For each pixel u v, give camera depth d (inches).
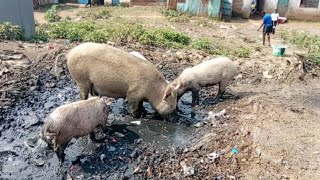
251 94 338.6
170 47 482.6
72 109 220.1
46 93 317.7
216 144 245.4
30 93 311.7
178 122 282.0
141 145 247.0
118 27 537.3
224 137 254.4
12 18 478.3
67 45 429.7
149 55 425.4
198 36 620.7
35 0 843.4
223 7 776.9
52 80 342.3
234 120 283.1
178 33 538.0
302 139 252.2
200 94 339.6
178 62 415.2
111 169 220.1
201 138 256.8
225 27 719.1
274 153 233.9
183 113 299.4
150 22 715.4
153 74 264.7
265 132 258.5
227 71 317.7
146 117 287.9
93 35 473.1
